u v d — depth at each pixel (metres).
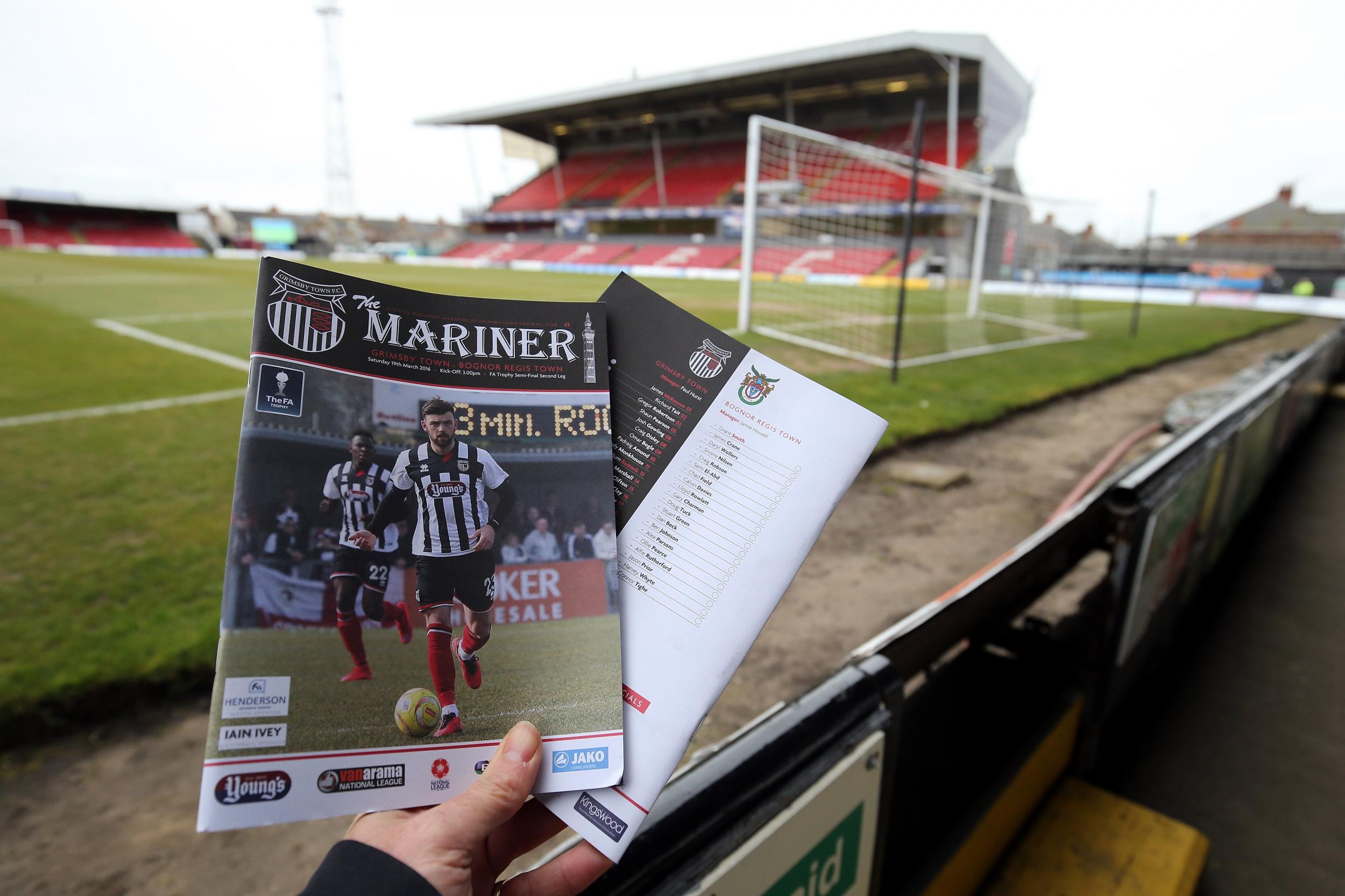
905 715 1.35
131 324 11.49
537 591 0.49
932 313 15.12
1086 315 18.72
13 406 6.02
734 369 0.57
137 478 4.25
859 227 21.31
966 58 28.70
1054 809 1.78
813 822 0.74
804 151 15.86
